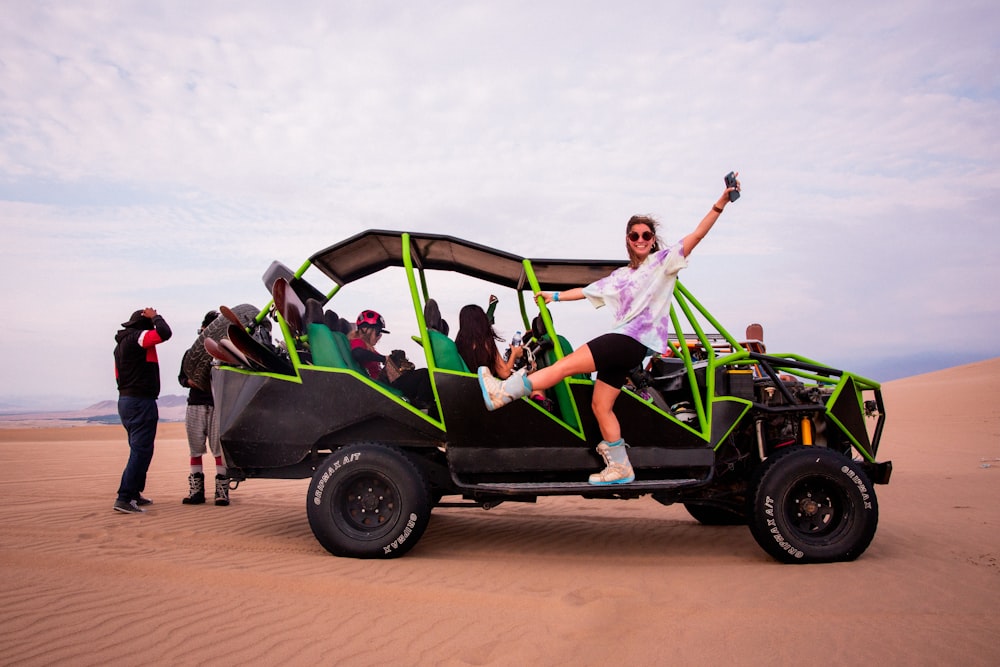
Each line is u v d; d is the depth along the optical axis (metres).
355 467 4.98
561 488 4.94
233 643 3.24
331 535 4.97
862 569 4.75
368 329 6.73
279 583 4.23
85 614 3.63
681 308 5.43
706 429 5.25
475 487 4.95
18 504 7.59
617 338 4.77
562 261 5.46
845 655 3.12
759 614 3.70
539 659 3.07
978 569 4.75
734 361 5.57
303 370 5.27
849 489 5.00
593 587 4.23
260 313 5.90
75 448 18.19
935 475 10.89
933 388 39.50
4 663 2.96
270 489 9.60
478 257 5.75
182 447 19.44
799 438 5.56
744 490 5.74
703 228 4.73
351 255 5.89
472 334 5.36
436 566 4.79
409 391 5.76
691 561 5.15
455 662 3.03
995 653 3.14
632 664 3.03
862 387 5.62
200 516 6.91
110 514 6.88
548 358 5.53
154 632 3.38
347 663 3.01
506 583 4.34
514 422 5.11
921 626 3.51
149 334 6.96
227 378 5.41
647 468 5.15
